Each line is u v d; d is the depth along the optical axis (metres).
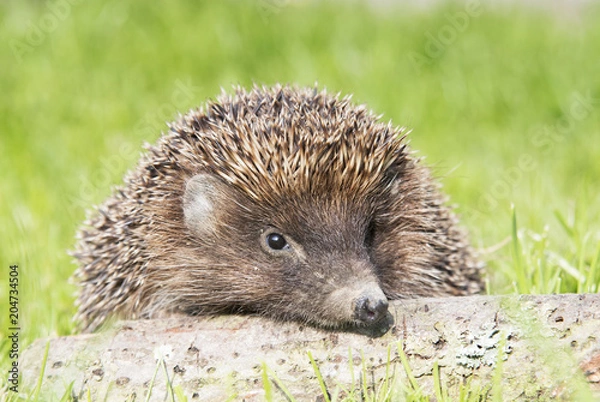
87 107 23.95
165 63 26.36
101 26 27.42
